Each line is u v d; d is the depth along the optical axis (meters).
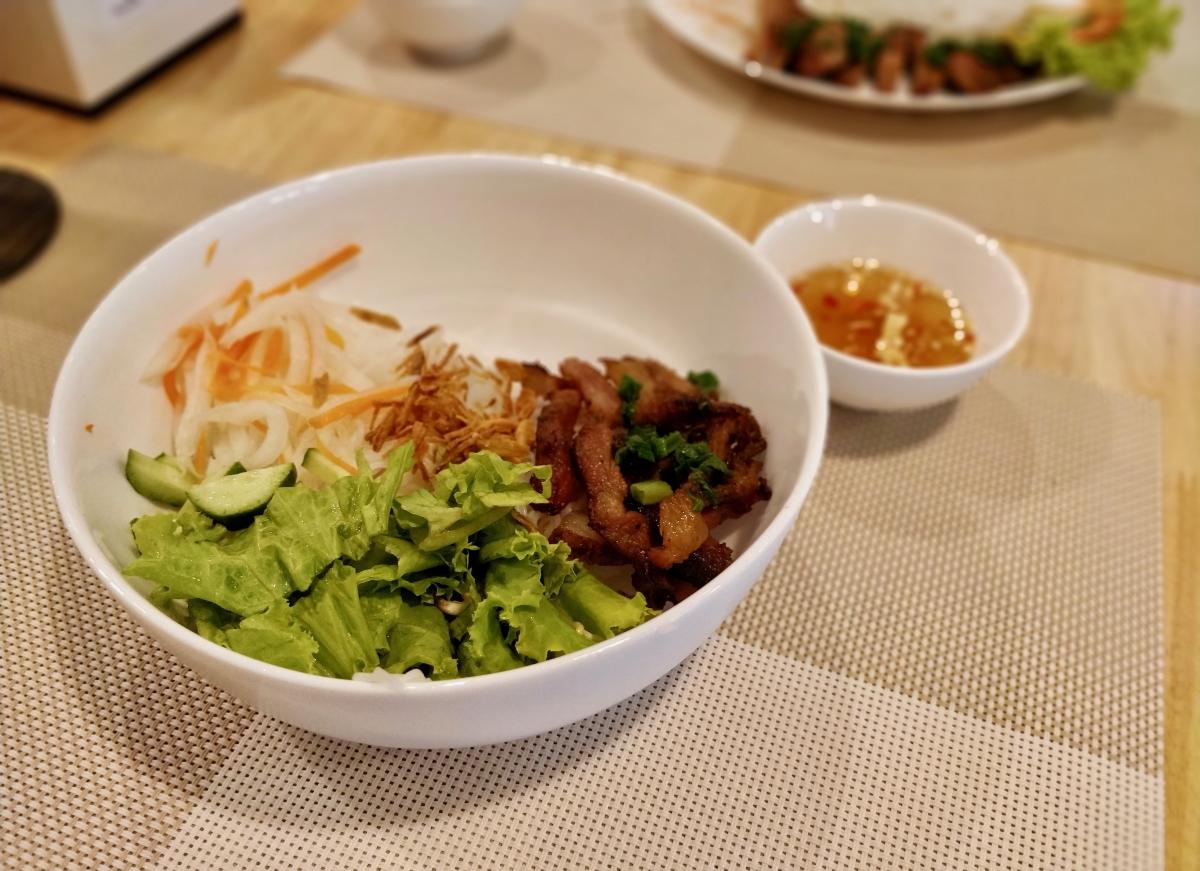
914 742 0.26
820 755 0.25
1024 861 0.24
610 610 0.24
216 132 0.45
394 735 0.21
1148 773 0.25
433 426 0.29
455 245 0.35
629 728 0.25
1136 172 0.47
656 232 0.33
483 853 0.23
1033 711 0.27
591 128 0.47
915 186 0.45
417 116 0.47
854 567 0.30
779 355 0.30
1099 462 0.34
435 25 0.47
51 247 0.38
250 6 0.54
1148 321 0.39
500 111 0.48
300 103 0.47
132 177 0.42
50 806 0.23
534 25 0.54
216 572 0.23
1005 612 0.29
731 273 0.32
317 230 0.33
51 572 0.28
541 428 0.29
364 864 0.23
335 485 0.25
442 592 0.24
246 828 0.23
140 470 0.26
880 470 0.33
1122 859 0.24
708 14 0.53
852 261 0.37
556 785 0.24
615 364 0.32
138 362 0.28
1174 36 0.57
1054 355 0.38
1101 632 0.28
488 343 0.34
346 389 0.30
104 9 0.44
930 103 0.47
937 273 0.37
